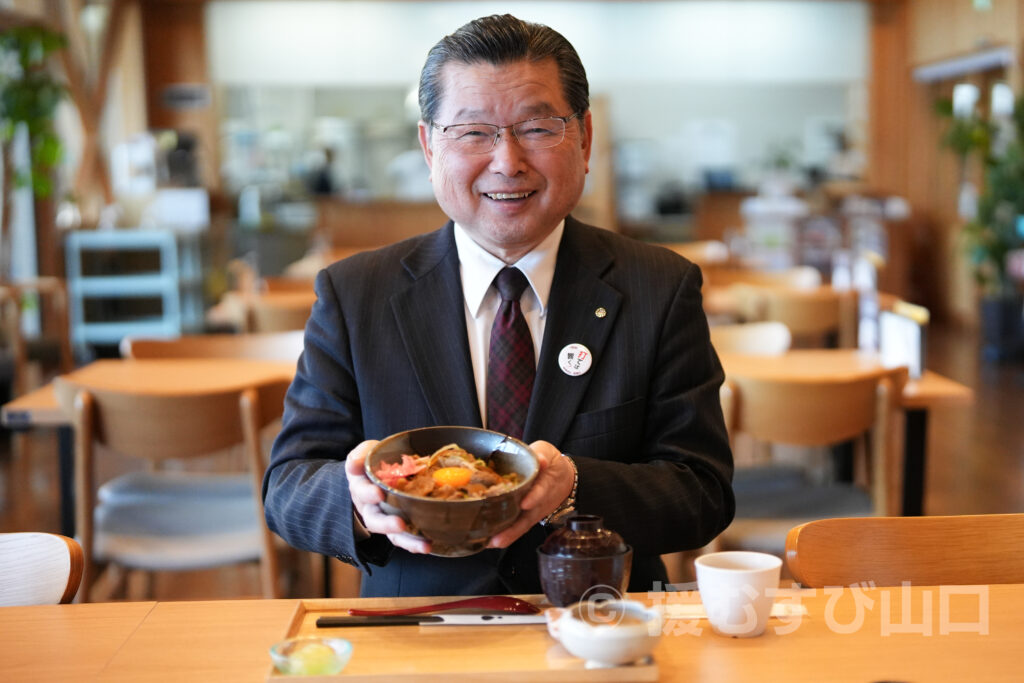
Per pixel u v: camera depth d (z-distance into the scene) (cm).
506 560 141
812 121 1130
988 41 878
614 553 114
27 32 692
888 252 978
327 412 149
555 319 148
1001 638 118
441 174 141
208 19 1018
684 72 1052
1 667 114
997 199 760
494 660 110
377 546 136
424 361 147
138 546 247
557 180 139
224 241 901
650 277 153
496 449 122
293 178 1012
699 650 115
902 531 141
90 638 121
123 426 246
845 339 486
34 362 744
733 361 317
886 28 1048
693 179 1127
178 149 920
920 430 292
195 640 120
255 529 256
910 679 108
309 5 1027
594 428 145
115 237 790
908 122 1048
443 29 1037
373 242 928
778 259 987
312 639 108
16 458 516
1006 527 142
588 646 105
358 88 1059
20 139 766
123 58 993
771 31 1052
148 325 805
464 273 151
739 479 300
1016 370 723
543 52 137
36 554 139
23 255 820
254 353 338
